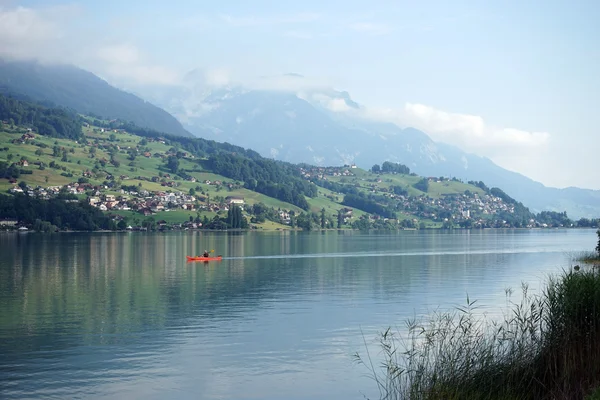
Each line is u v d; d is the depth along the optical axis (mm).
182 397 34406
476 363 26516
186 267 116000
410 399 25938
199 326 54531
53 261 125125
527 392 25172
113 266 116312
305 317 58875
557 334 26797
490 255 152750
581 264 117125
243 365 40781
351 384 36156
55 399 34094
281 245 195250
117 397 34438
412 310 62406
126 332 51969
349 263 127125
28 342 48125
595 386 23953
